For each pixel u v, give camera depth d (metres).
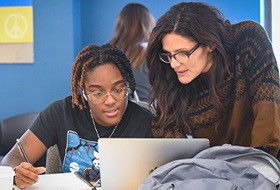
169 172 1.38
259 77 1.73
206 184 1.29
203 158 1.46
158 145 1.52
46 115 2.06
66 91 4.18
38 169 1.79
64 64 4.16
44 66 4.20
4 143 3.86
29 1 4.23
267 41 1.76
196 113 1.85
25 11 4.20
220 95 1.79
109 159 1.54
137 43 3.13
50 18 4.16
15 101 4.26
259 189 1.31
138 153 1.53
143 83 2.98
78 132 2.00
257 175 1.34
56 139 2.05
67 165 1.98
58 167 2.08
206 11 1.70
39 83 4.21
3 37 4.23
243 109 1.79
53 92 4.20
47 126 2.03
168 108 1.86
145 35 3.21
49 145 2.05
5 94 4.27
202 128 1.86
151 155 1.53
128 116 2.04
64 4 4.13
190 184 1.31
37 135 2.02
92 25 4.45
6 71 4.25
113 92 1.91
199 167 1.37
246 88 1.79
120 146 1.52
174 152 1.53
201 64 1.72
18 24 4.21
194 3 1.73
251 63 1.76
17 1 4.22
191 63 1.69
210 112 1.83
